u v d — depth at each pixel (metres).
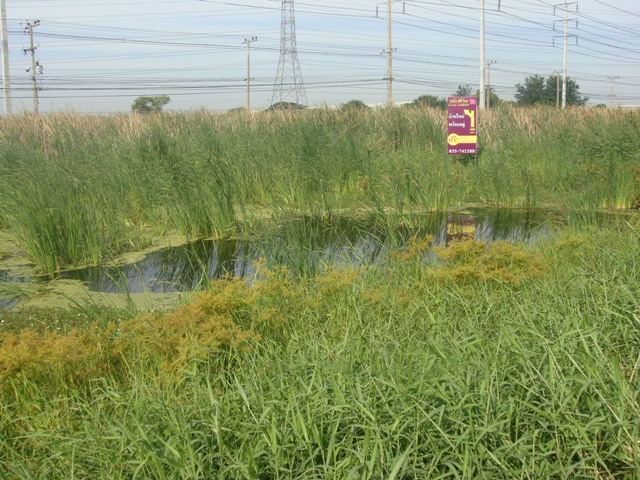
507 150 17.25
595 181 13.68
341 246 10.04
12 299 7.79
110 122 18.97
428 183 13.41
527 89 50.00
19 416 4.44
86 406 4.25
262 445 3.62
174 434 3.67
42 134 17.05
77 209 9.74
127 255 9.94
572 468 3.39
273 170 13.54
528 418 3.82
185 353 4.84
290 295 6.24
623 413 3.52
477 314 5.70
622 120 18.17
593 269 6.40
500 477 3.48
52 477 3.76
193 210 10.92
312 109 19.70
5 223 11.49
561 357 4.22
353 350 4.66
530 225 11.84
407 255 7.37
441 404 3.86
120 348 5.18
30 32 38.59
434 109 20.97
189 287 8.33
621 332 4.72
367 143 16.58
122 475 3.60
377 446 3.43
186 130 17.66
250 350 5.25
